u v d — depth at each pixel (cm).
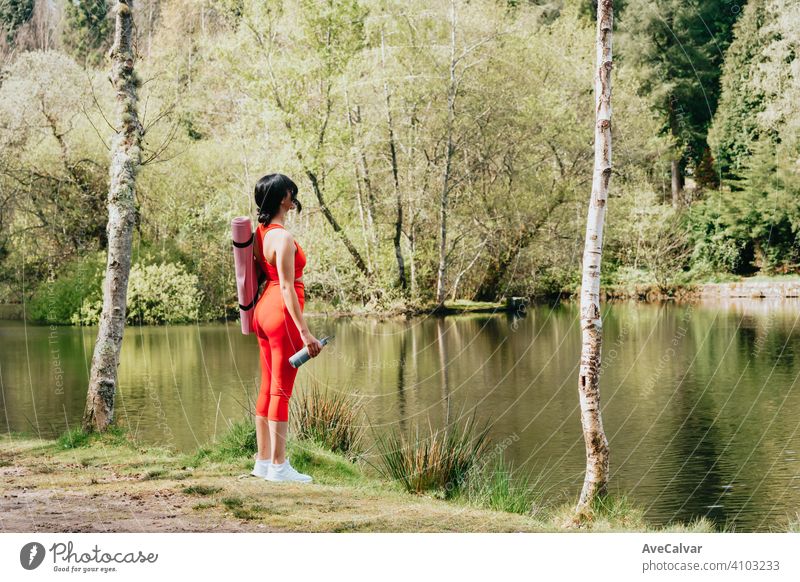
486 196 2384
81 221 1994
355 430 754
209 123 2112
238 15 2083
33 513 354
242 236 382
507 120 2358
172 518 349
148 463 516
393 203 2302
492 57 2367
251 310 404
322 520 355
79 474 468
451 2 2280
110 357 661
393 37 2320
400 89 2291
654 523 500
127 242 680
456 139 2334
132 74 715
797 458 666
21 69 1764
